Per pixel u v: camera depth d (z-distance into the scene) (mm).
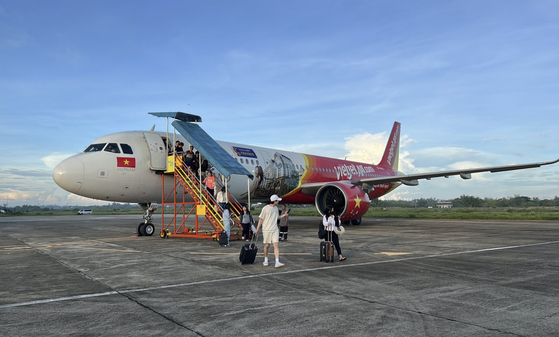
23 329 4496
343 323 4641
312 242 13883
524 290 6266
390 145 33281
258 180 20188
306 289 6418
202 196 14609
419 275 7555
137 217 47688
